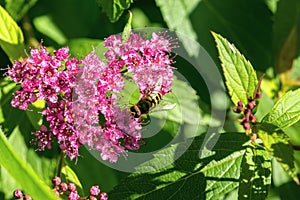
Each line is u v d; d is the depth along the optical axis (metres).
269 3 0.54
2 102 0.49
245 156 0.46
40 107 0.48
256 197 0.45
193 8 0.52
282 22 0.53
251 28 0.54
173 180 0.47
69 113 0.46
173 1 0.52
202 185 0.46
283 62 0.52
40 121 0.48
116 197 0.47
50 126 0.46
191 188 0.46
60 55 0.46
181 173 0.47
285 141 0.44
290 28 0.53
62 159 0.48
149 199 0.46
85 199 0.47
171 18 0.52
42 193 0.44
